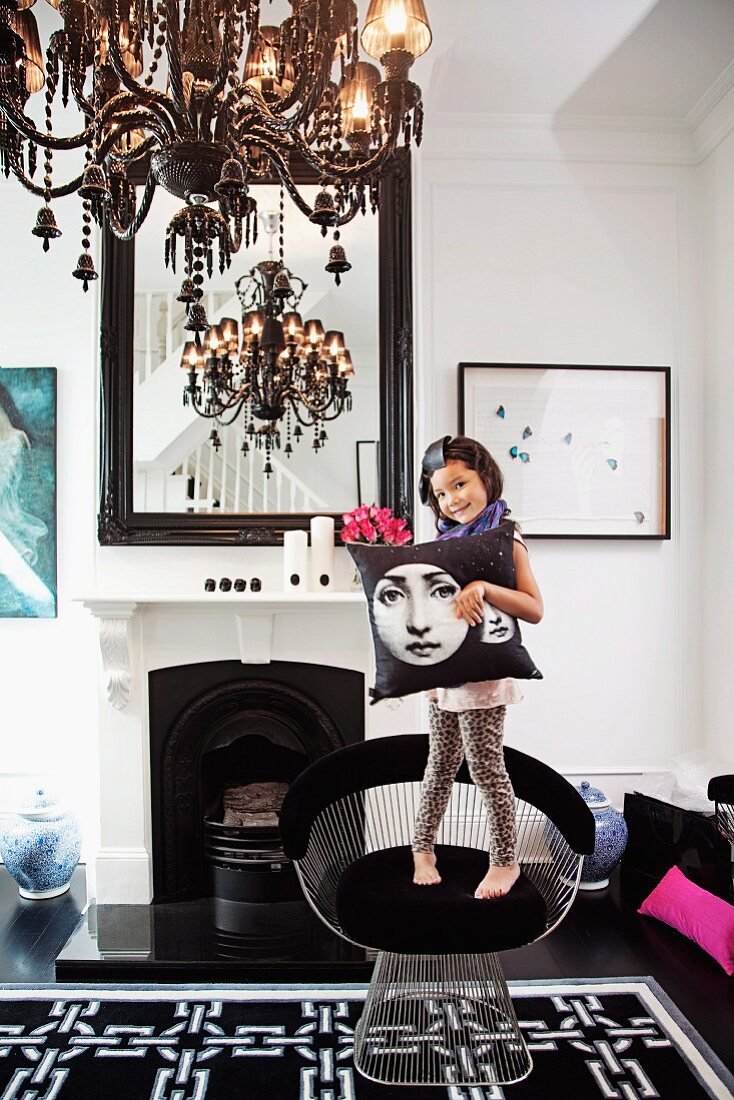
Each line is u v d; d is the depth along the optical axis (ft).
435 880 6.37
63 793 10.94
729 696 10.45
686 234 11.18
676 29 9.18
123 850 9.50
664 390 11.02
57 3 5.30
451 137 10.98
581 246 11.07
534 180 11.05
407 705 9.78
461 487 6.09
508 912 5.95
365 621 9.89
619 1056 6.60
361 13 8.90
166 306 10.48
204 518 10.36
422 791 6.54
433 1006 7.29
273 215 10.48
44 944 8.64
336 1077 6.40
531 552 10.96
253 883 9.49
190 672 9.87
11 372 10.92
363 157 5.99
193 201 5.46
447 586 5.47
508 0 8.64
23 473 10.94
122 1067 6.51
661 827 9.82
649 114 10.89
